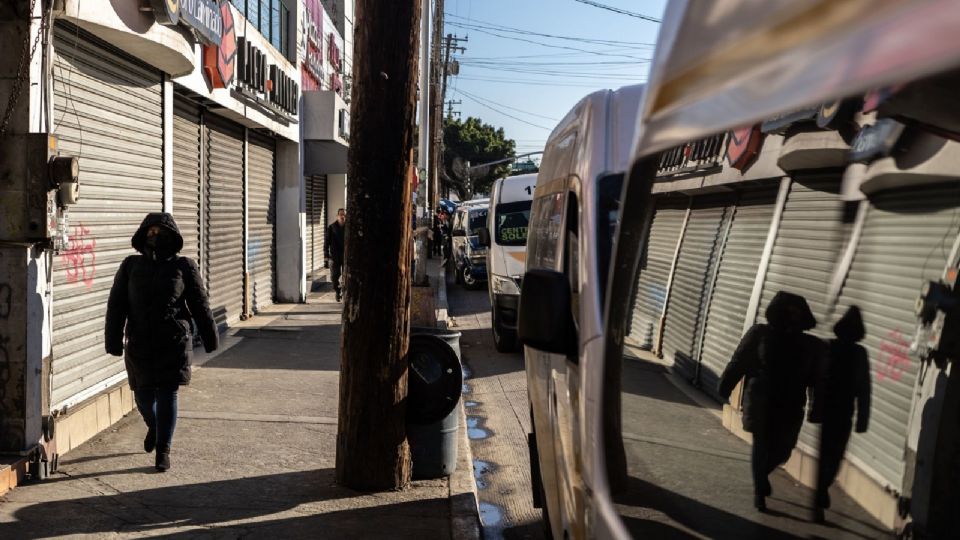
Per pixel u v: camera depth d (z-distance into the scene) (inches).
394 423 242.4
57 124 267.7
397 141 230.2
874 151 63.5
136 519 213.2
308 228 872.9
